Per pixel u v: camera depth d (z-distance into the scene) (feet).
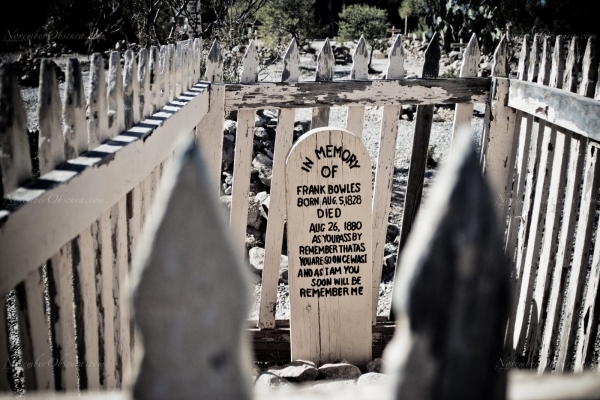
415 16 90.68
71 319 6.13
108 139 7.39
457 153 2.05
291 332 12.17
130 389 2.23
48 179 5.43
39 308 5.42
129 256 8.11
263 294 12.89
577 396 2.47
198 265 2.05
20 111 5.24
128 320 8.15
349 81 12.42
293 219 11.87
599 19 45.47
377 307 13.98
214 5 29.81
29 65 28.89
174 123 9.63
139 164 7.71
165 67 10.30
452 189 2.03
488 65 52.16
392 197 23.32
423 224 2.10
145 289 2.08
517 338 12.11
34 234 4.81
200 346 2.12
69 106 6.24
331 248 12.04
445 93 12.56
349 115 12.73
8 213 4.39
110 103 7.61
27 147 5.38
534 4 49.55
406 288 2.10
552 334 10.72
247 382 2.26
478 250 2.01
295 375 11.34
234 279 2.11
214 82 12.67
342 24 73.15
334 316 12.22
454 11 70.18
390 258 17.25
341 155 11.76
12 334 11.87
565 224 10.33
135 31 32.53
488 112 12.80
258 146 21.39
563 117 9.83
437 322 2.08
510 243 12.50
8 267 4.37
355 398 2.57
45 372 5.58
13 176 5.09
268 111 27.73
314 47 80.94
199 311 2.09
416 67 63.36
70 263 6.02
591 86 9.76
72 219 5.60
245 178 12.84
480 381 2.09
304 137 11.63
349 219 12.00
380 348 13.29
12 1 37.04
